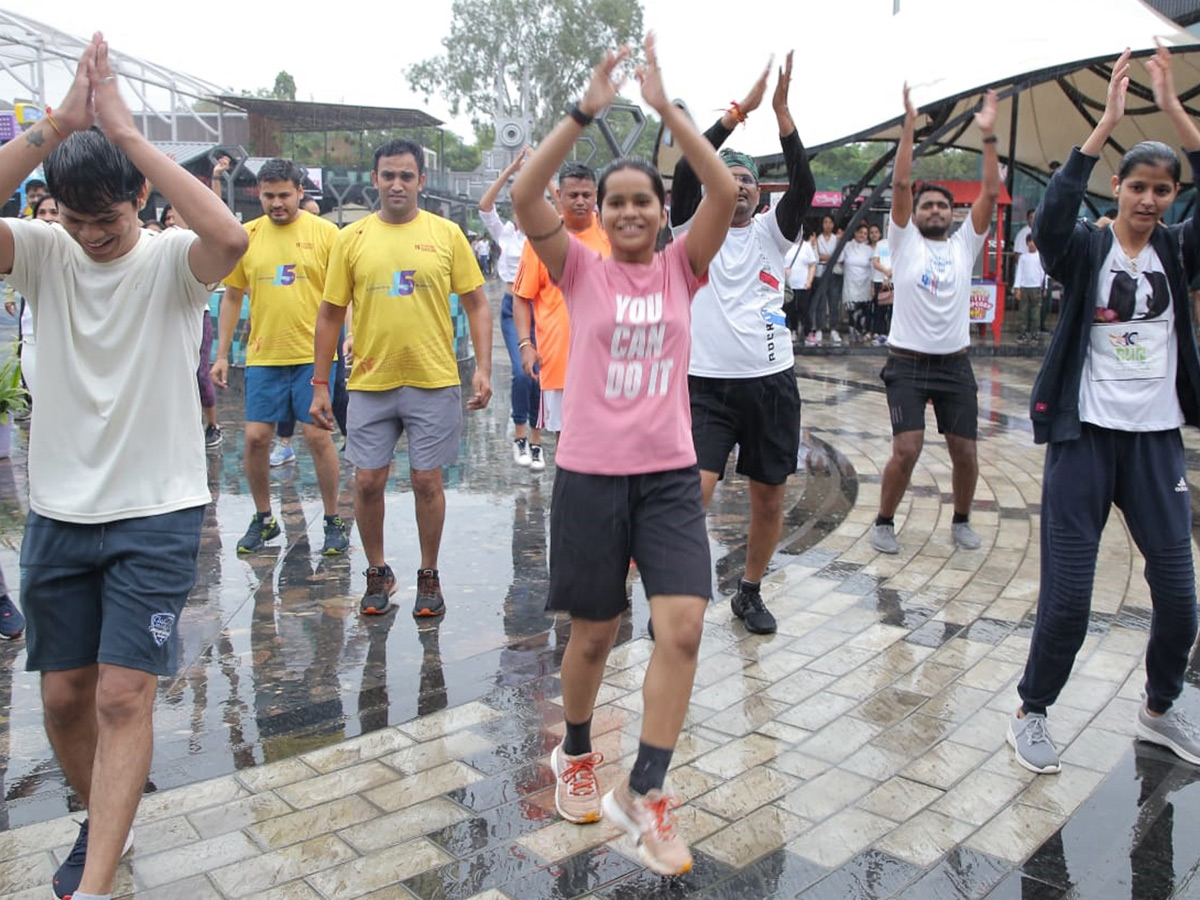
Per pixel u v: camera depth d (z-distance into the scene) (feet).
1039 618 10.85
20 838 9.66
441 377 15.16
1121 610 15.47
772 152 41.75
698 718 12.05
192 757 11.20
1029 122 57.21
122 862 9.17
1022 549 18.67
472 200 102.12
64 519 8.37
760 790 10.42
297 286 17.99
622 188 8.93
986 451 27.63
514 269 26.40
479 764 11.03
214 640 14.76
